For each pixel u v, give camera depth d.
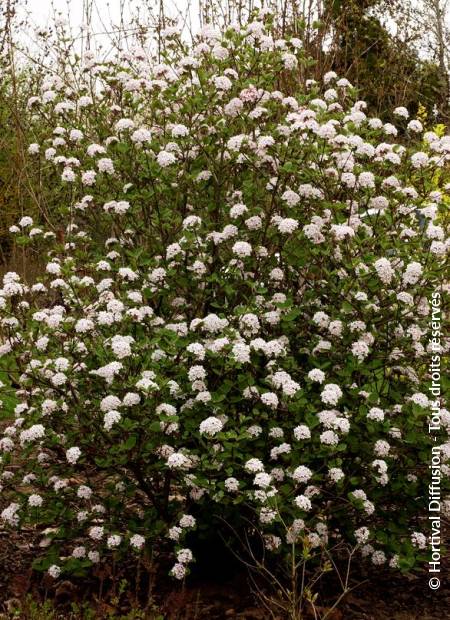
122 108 4.43
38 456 3.86
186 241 3.71
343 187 3.83
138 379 3.37
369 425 3.50
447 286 3.87
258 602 3.63
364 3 8.04
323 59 6.38
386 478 3.50
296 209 3.91
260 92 4.07
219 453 3.39
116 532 3.64
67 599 3.67
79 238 4.34
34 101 4.48
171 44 4.33
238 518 3.72
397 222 3.95
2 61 7.49
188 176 3.88
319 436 3.50
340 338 3.73
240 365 3.34
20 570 3.94
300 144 3.83
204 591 3.76
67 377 3.52
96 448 3.56
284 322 3.72
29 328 3.66
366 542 3.74
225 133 3.92
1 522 4.39
